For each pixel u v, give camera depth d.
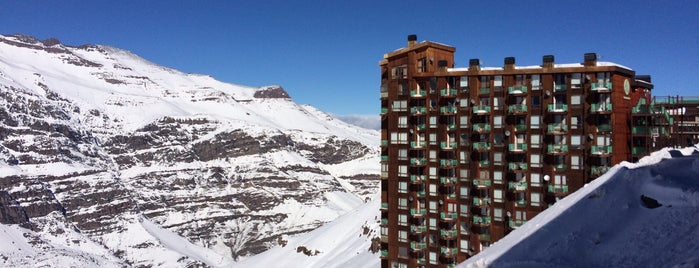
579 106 93.06
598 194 50.16
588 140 92.12
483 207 99.50
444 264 103.31
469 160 101.50
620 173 52.25
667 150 57.78
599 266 40.78
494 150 99.50
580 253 43.06
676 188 45.28
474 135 100.75
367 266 168.00
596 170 90.25
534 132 96.38
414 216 106.44
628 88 95.69
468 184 101.44
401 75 108.75
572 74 93.69
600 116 91.81
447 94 103.38
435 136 104.88
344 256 199.50
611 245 42.53
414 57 106.50
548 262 42.94
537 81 96.44
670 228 41.41
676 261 37.31
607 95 91.38
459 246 102.50
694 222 40.66
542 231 47.72
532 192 96.19
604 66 91.12
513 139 97.81
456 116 102.62
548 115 95.06
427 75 105.06
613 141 90.50
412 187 107.25
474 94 100.81
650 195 46.53
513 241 48.47
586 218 47.38
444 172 103.50
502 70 98.50
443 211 104.06
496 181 99.25
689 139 105.00
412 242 106.44
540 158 95.75
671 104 105.00
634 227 43.50
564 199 55.78
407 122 107.94
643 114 93.25
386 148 111.19
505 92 98.75
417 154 107.06
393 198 109.81
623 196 48.19
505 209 98.25
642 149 93.25
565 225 47.53
